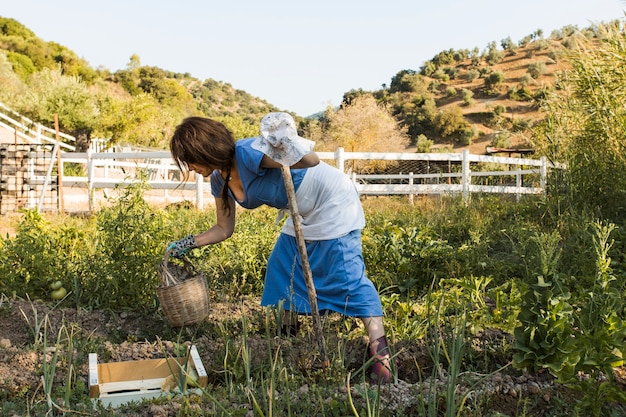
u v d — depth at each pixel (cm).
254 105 15600
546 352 309
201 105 14000
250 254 581
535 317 314
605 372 296
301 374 330
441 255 598
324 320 387
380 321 342
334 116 2780
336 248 348
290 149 307
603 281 346
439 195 1199
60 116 3191
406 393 298
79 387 305
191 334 414
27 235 522
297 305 358
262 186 337
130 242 488
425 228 698
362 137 2658
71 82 3325
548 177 902
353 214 356
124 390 321
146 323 450
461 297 441
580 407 278
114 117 3459
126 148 3091
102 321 451
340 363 324
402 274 575
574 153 877
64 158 1316
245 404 287
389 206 1166
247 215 805
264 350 355
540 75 7881
